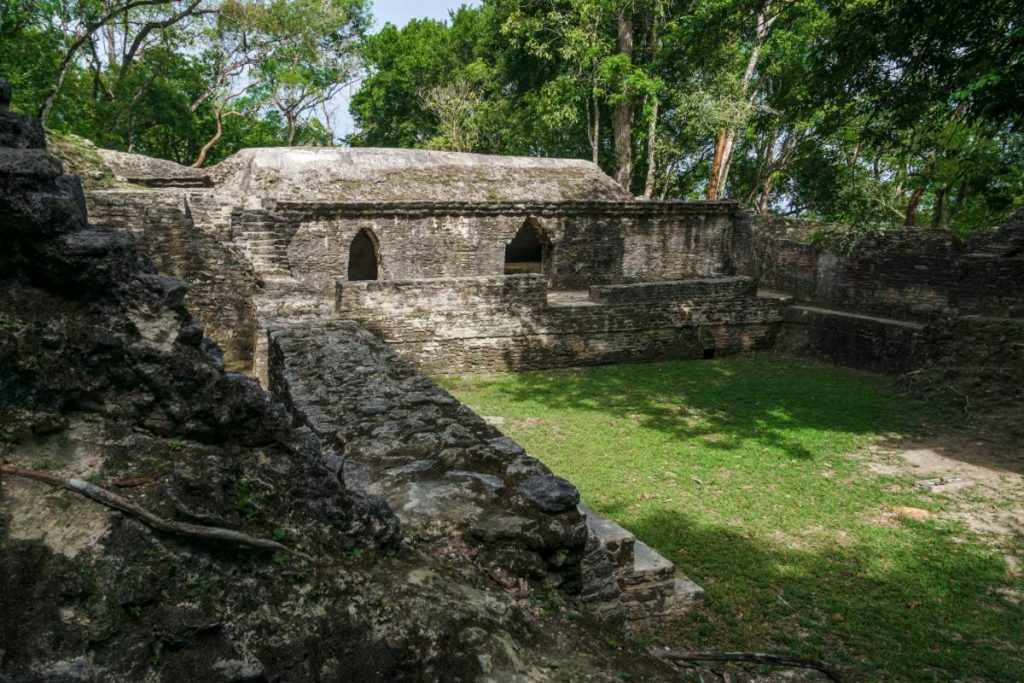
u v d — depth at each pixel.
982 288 15.94
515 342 16.88
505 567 4.09
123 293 2.92
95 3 24.17
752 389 15.17
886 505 9.02
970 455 10.95
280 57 33.66
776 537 8.02
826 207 28.19
